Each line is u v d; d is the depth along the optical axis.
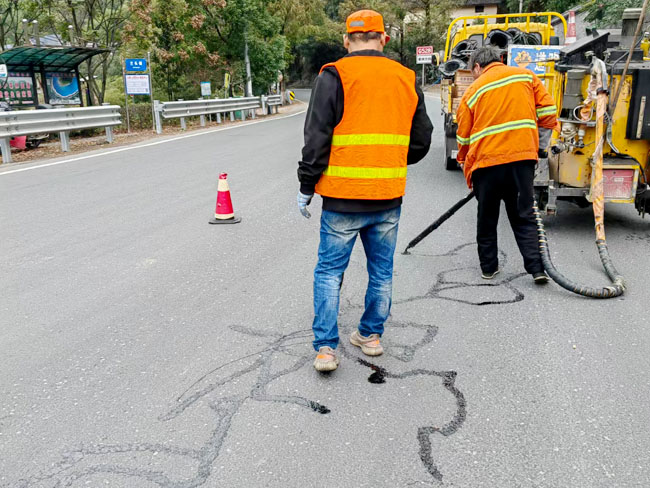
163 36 24.70
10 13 24.22
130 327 4.05
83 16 24.52
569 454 2.64
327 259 3.38
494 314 4.20
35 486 2.49
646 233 6.22
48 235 6.39
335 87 3.11
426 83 51.78
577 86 5.78
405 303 4.42
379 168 3.22
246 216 7.20
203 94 22.56
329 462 2.61
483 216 4.76
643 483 2.45
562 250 5.67
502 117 4.52
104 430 2.88
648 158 5.89
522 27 11.05
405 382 3.30
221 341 3.82
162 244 6.02
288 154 12.83
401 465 2.59
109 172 10.52
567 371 3.38
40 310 4.36
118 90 30.39
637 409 2.99
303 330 3.96
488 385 3.24
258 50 28.83
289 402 3.10
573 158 5.96
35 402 3.14
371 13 3.20
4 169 10.92
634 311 4.21
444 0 53.53
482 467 2.56
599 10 17.25
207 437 2.81
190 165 11.33
